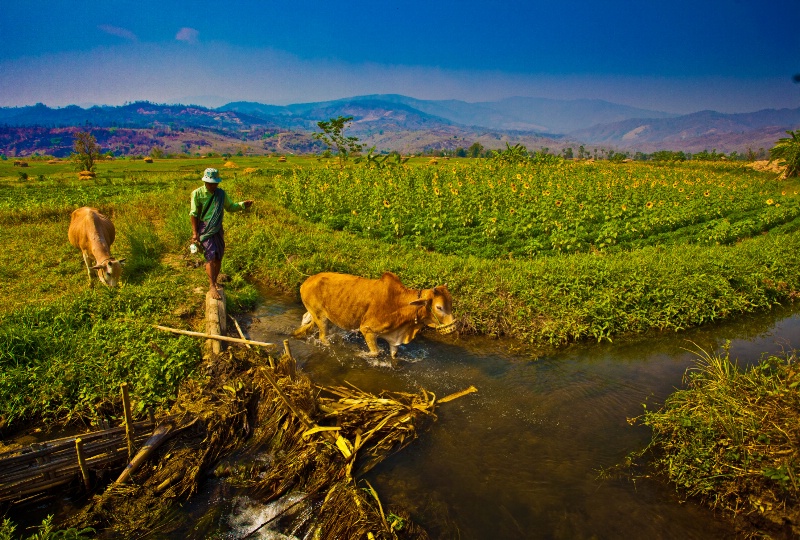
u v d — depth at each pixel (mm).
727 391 5305
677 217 18109
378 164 30797
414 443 5484
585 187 24422
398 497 4695
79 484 4715
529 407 6223
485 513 4543
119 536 4273
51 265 10836
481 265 10750
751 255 11891
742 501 4402
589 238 15750
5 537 3992
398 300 7023
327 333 7945
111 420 5641
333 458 5062
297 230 14562
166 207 17422
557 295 9102
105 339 6918
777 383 5172
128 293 8445
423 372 7070
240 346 7160
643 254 12383
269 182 25703
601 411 6168
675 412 5469
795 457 4199
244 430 5473
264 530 4359
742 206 22141
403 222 16234
